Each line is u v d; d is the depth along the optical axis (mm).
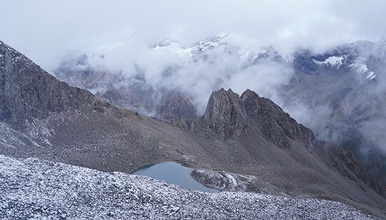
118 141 146000
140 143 151750
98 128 151750
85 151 128500
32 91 138875
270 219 56594
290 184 156000
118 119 166250
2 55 133750
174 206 53469
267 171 170625
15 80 133625
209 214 53812
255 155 194750
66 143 131375
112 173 63438
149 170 132500
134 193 54438
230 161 178750
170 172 133000
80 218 42562
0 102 125500
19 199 43469
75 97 159750
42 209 42344
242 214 57062
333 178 197000
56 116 143625
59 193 47938
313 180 172125
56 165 59000
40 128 131625
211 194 67125
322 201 72562
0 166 52188
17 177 49812
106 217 44406
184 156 153000
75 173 56562
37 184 49031
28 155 110188
